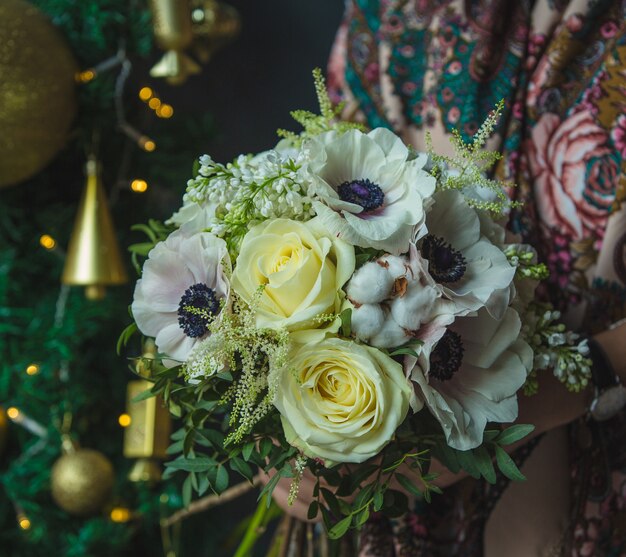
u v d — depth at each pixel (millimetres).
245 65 1885
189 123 1577
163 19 1379
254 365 661
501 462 688
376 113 986
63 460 1416
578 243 873
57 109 1336
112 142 1505
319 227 655
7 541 1501
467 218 698
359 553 995
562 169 878
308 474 798
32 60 1280
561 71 880
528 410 794
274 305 645
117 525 1505
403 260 645
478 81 900
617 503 882
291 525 1018
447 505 955
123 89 1517
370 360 624
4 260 1457
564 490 908
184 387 712
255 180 681
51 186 1503
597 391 794
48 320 1488
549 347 754
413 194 666
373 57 999
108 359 1538
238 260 651
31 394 1479
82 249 1372
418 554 955
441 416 654
